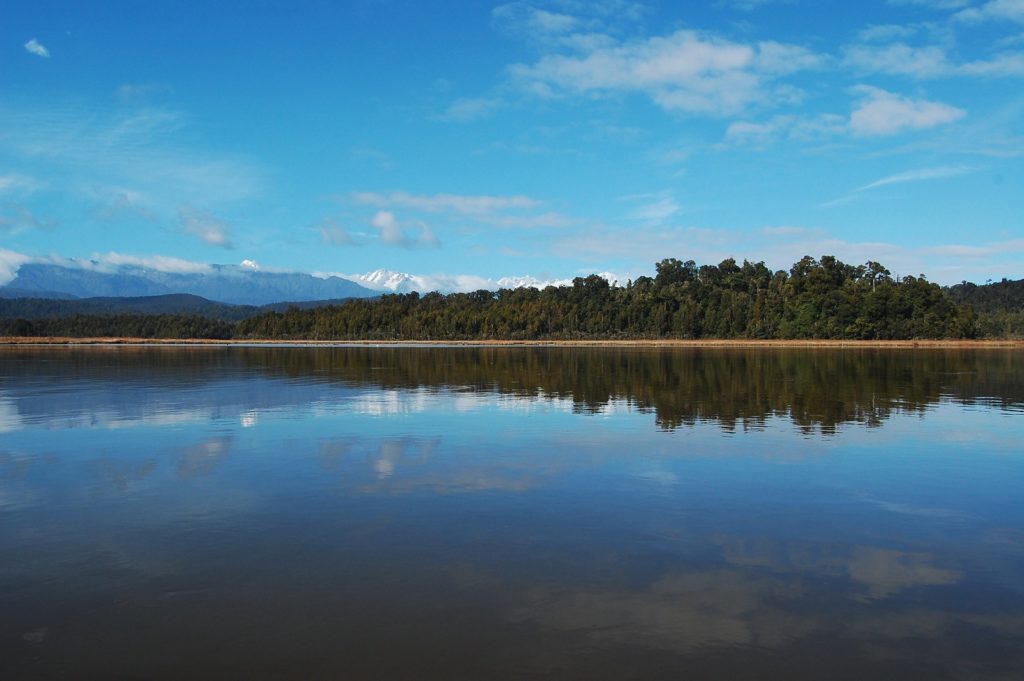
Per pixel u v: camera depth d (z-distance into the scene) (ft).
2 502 47.32
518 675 24.93
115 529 41.34
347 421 82.94
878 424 80.53
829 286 423.64
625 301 506.07
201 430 76.23
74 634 28.17
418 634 28.02
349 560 36.09
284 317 598.34
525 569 34.86
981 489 50.75
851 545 38.60
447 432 74.84
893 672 25.27
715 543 38.88
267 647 27.02
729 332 447.01
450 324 522.47
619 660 26.02
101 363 211.00
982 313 483.10
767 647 27.04
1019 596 31.83
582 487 51.08
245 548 37.93
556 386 128.06
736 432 74.84
